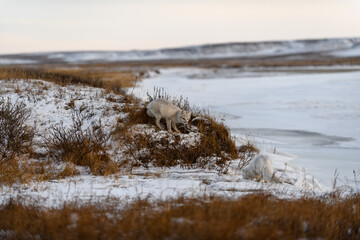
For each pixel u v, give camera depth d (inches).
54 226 565.3
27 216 627.2
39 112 1391.5
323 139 1616.6
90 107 1416.1
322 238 548.7
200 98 3253.0
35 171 992.9
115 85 2417.6
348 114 2215.8
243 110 2509.8
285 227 565.9
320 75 5334.6
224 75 6958.7
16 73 1991.9
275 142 1553.9
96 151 1106.7
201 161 1127.0
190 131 1282.0
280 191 836.6
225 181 936.3
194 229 512.7
